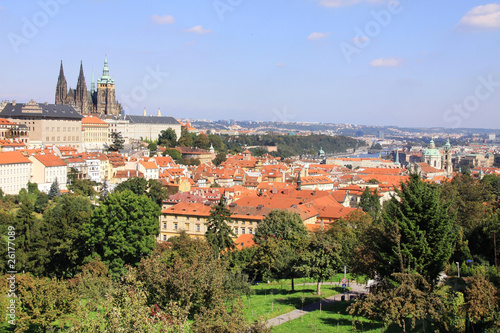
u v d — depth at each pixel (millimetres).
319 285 149750
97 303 124750
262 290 159000
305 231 189875
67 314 118375
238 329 88875
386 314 100750
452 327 102312
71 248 177750
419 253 112938
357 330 113375
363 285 160875
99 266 162875
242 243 196750
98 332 85062
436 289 115062
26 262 166625
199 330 90062
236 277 138500
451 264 145875
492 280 119750
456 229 159125
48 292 114000
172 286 106062
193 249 161750
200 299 107312
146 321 83188
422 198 116688
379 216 141500
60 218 181750
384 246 117812
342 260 149000
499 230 149875
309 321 121312
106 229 177625
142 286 106000
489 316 100750
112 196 182000
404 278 102938
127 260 180625
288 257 159250
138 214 180000
